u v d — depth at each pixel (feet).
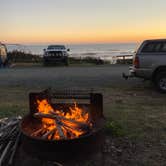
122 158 9.89
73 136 8.56
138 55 23.61
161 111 16.29
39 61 69.56
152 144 11.09
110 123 12.29
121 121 13.93
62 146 7.95
